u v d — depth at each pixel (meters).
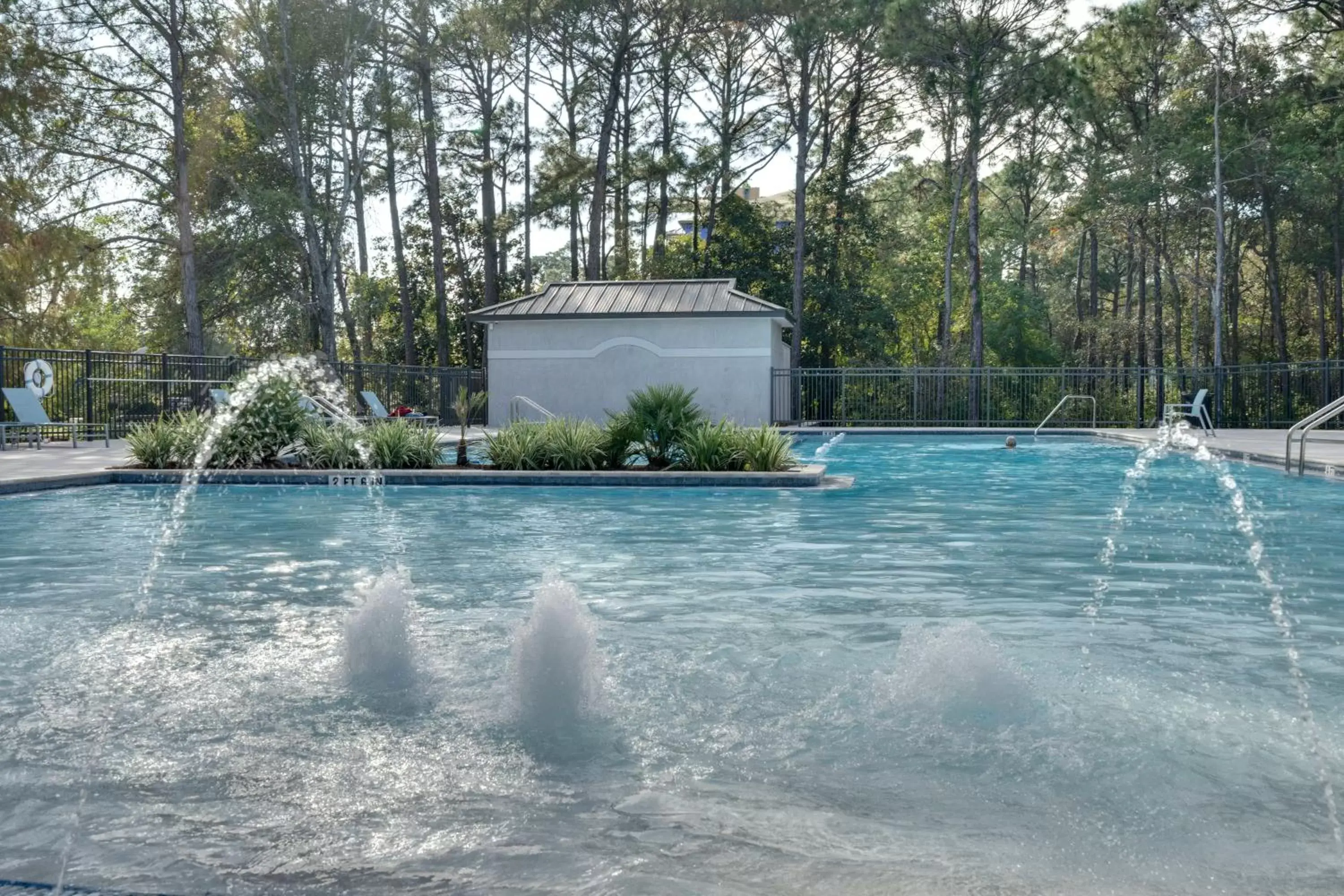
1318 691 3.89
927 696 3.80
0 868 2.42
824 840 2.56
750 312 26.92
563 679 3.77
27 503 11.24
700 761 3.14
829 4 31.61
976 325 32.22
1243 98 33.47
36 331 28.91
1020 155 42.78
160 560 7.38
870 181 41.38
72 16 26.48
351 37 30.38
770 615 5.38
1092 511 10.42
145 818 2.72
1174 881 2.34
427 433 15.16
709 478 12.80
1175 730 3.41
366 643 4.26
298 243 30.39
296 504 11.17
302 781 2.98
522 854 2.48
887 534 8.78
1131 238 39.22
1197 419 25.66
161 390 22.52
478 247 41.88
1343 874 2.37
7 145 26.89
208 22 28.00
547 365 27.97
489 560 7.34
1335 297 38.12
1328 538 8.35
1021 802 2.81
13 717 3.60
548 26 35.22
